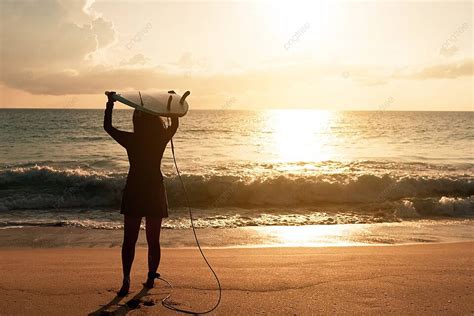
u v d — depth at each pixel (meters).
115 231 10.39
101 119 74.75
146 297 4.17
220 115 129.38
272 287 4.52
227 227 11.12
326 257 6.36
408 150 35.06
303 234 10.17
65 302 4.02
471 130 59.75
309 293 4.30
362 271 5.25
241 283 4.67
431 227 11.26
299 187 15.83
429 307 3.90
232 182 15.91
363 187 16.27
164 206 4.36
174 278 4.91
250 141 41.84
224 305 3.94
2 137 40.50
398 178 16.72
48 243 9.09
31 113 111.25
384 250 7.54
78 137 40.47
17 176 17.25
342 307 3.90
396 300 4.09
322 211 13.93
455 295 4.25
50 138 39.56
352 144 40.38
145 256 6.88
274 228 10.95
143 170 4.25
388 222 12.19
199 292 4.34
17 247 8.72
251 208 14.46
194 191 15.83
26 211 13.91
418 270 5.30
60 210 14.09
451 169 23.16
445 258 6.26
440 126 69.94
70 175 17.17
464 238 9.81
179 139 43.50
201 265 5.73
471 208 13.80
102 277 5.03
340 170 22.25
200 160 26.61
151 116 4.27
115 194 15.66
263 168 22.66
